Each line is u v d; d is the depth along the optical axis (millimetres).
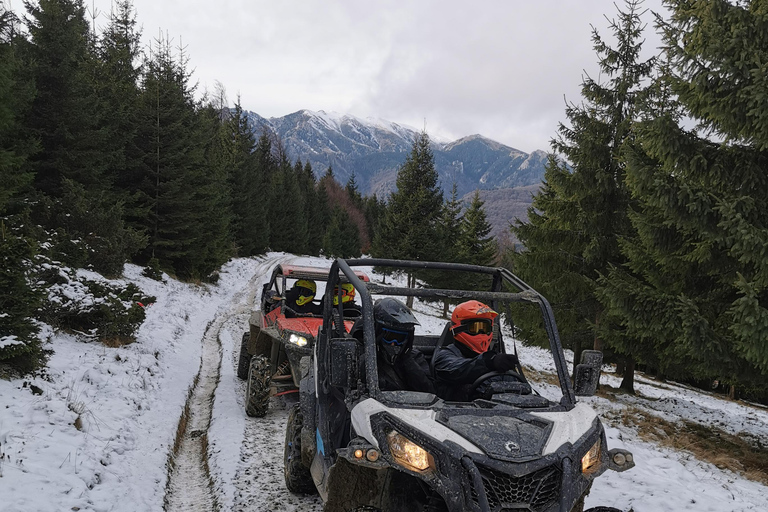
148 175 23234
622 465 3275
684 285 11062
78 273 11406
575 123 15797
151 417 6867
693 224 9102
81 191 16375
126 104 23203
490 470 2799
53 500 4113
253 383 7348
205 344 13273
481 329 3988
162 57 32719
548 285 15414
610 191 14797
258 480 5344
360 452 2895
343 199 116125
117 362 8359
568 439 3057
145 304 12109
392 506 3264
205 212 26344
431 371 4074
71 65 17078
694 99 9047
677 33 9352
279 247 63844
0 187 11695
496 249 41094
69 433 5363
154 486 5051
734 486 6969
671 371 14211
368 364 3412
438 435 2938
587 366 3566
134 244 18938
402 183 35844
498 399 3439
